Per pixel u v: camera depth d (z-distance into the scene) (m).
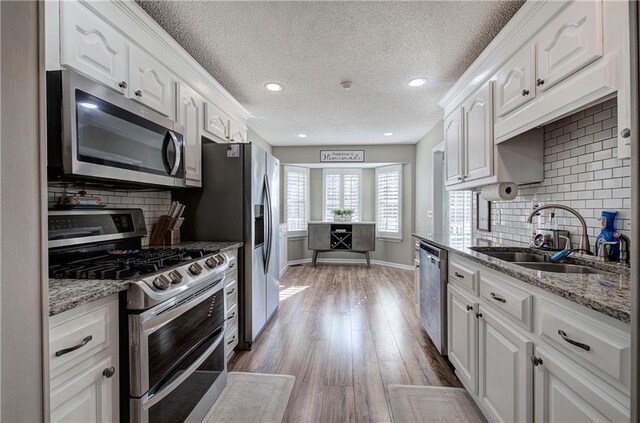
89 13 1.41
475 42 2.11
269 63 2.42
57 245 1.41
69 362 0.92
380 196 5.99
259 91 3.00
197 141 2.38
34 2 0.62
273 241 3.05
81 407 0.96
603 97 1.14
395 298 3.77
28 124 0.61
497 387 1.38
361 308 3.39
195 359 1.53
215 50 2.23
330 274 5.14
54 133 1.19
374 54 2.28
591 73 1.16
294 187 5.98
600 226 1.53
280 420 1.61
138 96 1.72
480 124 2.10
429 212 4.66
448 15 1.81
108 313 1.07
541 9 1.44
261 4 1.72
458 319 1.88
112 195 1.94
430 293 2.40
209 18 1.85
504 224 2.43
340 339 2.59
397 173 5.67
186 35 2.03
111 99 1.40
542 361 1.07
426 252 2.52
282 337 2.64
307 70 2.54
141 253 1.73
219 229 2.51
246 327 2.44
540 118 1.48
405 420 1.60
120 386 1.12
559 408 0.98
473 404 1.73
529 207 2.13
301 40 2.09
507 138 1.81
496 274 1.42
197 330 1.58
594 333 0.85
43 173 0.64
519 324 1.22
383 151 5.57
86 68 1.38
